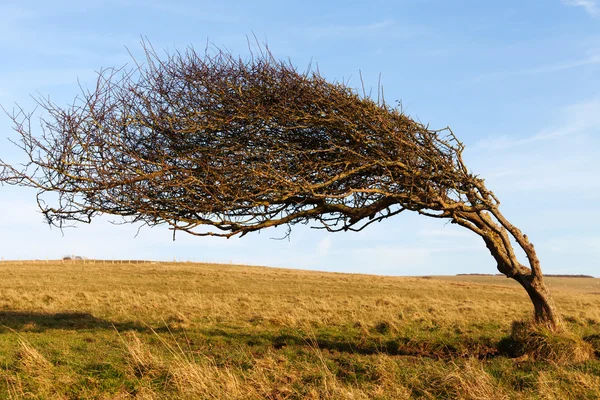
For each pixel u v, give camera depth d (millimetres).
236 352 10008
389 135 8961
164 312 16750
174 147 8617
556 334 9234
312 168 8891
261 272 50000
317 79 8969
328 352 10438
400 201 9344
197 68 8727
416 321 15555
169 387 7250
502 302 27422
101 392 7180
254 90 8656
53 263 52750
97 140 8281
